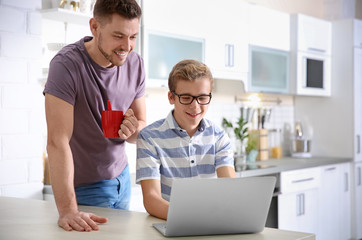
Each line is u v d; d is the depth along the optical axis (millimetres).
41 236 1252
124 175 1981
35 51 2660
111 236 1254
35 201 1818
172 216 1237
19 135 2588
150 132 1711
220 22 3732
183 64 1648
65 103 1623
